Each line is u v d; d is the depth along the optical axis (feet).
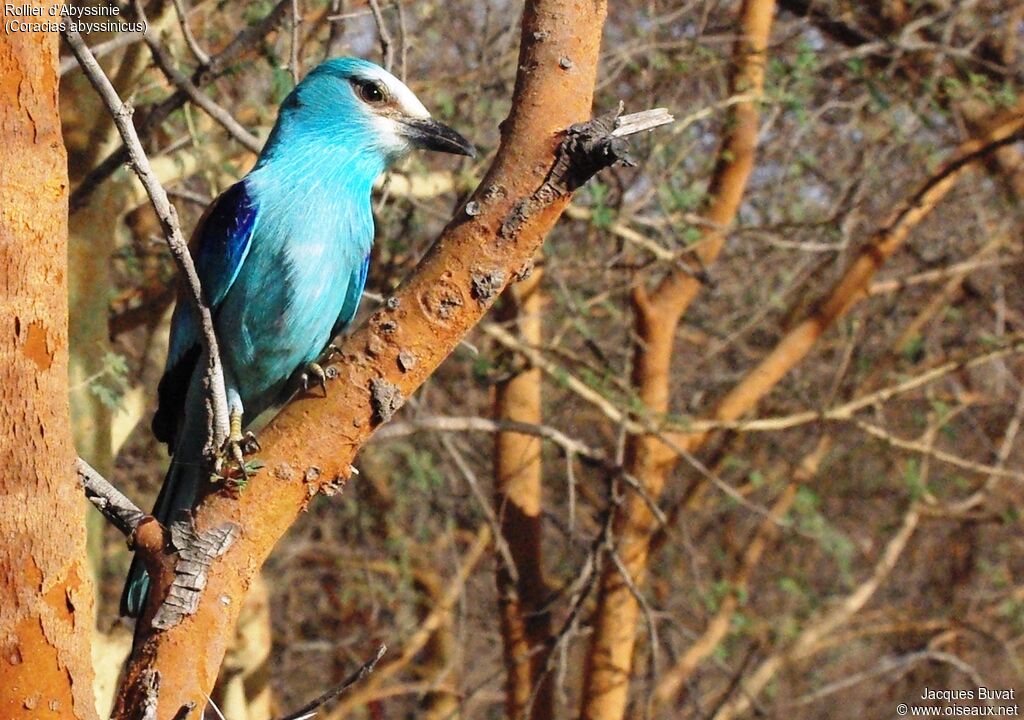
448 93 33.50
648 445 37.45
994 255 44.45
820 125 39.55
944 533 53.62
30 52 11.77
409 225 33.63
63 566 12.31
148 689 12.57
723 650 40.60
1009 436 43.68
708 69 35.32
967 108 40.88
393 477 42.75
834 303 38.32
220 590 13.07
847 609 47.09
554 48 13.48
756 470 42.80
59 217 12.10
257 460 13.35
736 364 46.60
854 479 48.78
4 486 12.03
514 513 37.09
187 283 13.32
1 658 12.10
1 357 11.91
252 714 34.42
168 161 30.55
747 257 41.19
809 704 53.31
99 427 27.63
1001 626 52.54
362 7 31.96
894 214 38.86
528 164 13.44
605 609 37.32
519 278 13.78
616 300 41.19
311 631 49.70
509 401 36.88
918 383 39.01
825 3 40.34
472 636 47.62
